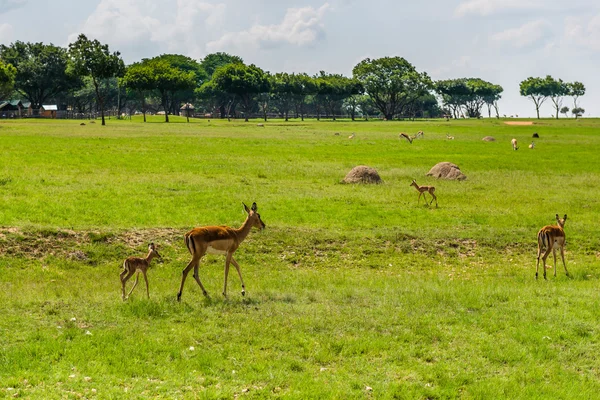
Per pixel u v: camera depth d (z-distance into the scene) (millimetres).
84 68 94438
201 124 105625
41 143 51750
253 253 19969
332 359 10992
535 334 12250
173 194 28641
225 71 141375
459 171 36938
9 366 10031
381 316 13172
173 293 14414
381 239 21656
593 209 28016
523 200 29766
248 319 12688
